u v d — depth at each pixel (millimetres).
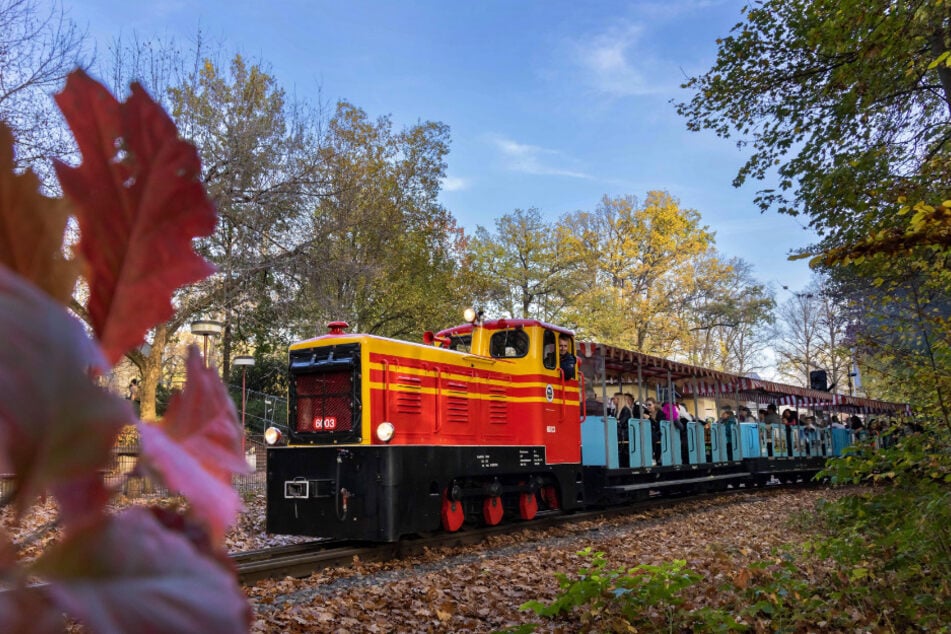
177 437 340
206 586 261
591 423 12609
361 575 7391
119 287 306
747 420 19297
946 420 5211
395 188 24984
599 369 13312
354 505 8398
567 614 5496
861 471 5484
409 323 25344
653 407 14781
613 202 44375
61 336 242
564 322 38500
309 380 9227
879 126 10594
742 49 11203
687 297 45875
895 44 8156
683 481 14719
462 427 9898
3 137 283
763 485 19344
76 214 297
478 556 8453
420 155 26375
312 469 8758
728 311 46844
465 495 9703
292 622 5375
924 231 4180
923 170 6543
